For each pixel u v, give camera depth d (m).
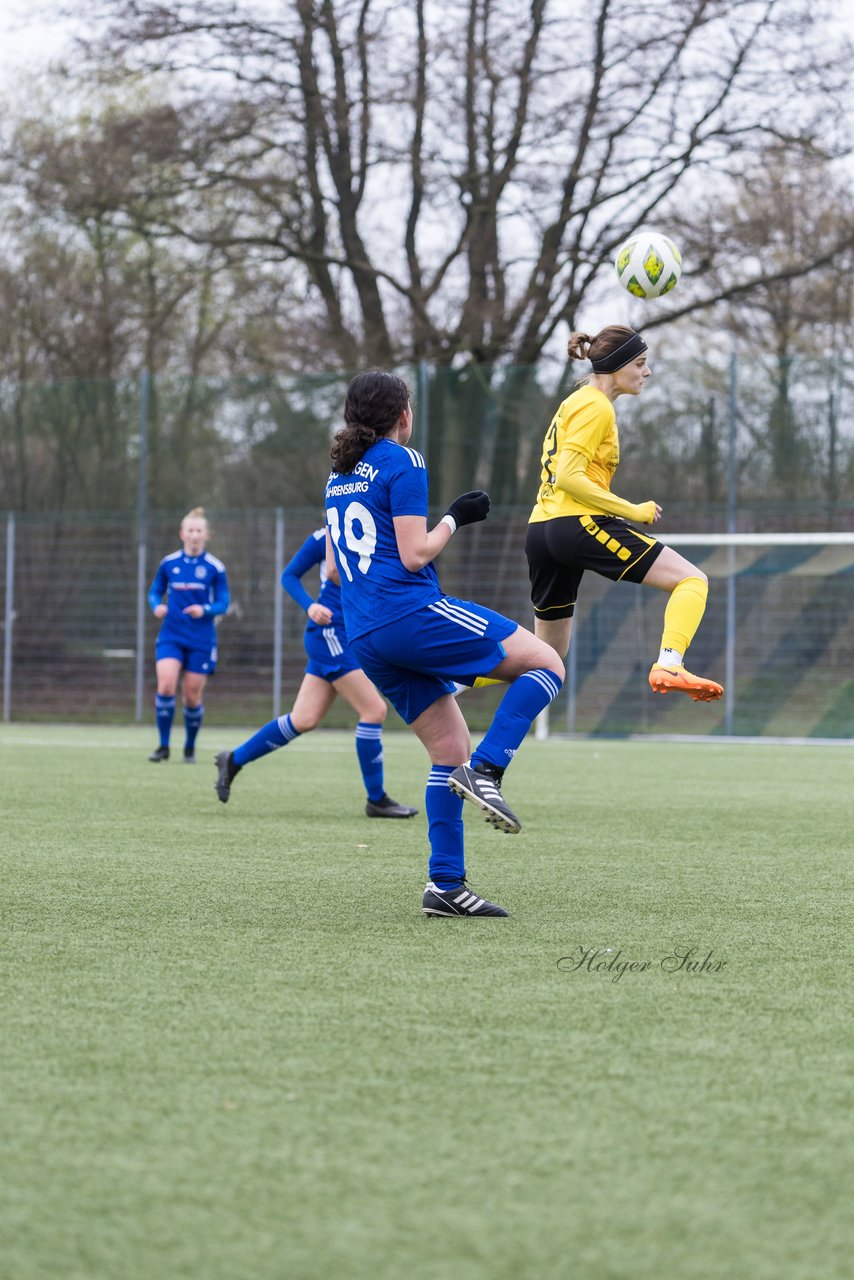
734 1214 6.14
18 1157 6.79
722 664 49.06
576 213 62.22
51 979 10.50
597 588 49.81
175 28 60.19
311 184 65.44
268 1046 8.66
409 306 64.88
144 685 55.31
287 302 68.06
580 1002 9.82
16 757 35.50
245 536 54.22
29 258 72.50
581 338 17.16
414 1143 6.96
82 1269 5.62
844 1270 5.63
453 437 54.59
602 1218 6.09
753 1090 7.83
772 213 63.25
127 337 73.00
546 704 13.03
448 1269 5.61
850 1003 9.86
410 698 13.27
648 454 51.66
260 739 21.69
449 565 54.00
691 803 24.95
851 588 48.06
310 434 56.34
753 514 50.50
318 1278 5.54
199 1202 6.25
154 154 62.56
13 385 59.59
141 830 20.12
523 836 19.89
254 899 14.20
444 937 12.20
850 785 29.00
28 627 56.31
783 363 50.66
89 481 58.56
